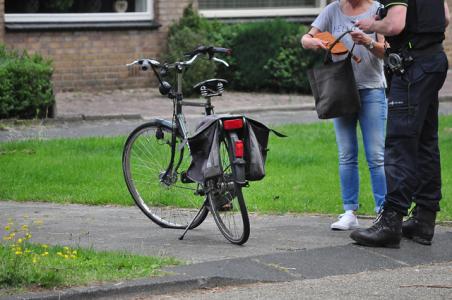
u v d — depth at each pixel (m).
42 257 14.39
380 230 15.85
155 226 17.89
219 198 16.25
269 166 24.31
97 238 16.72
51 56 39.59
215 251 15.72
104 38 40.75
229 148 15.65
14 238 16.52
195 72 38.78
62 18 39.78
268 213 19.19
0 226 17.83
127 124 32.56
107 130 31.11
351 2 16.94
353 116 17.12
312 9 46.41
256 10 45.28
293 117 34.69
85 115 33.22
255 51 41.06
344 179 17.31
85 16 40.31
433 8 15.59
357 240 15.97
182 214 17.88
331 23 17.19
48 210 19.53
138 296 13.40
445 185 21.73
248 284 14.05
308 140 28.50
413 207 17.19
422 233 16.19
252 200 20.16
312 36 17.17
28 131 30.61
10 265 13.58
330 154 26.08
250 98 39.31
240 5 45.19
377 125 16.97
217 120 15.65
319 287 13.88
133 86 41.62
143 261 14.56
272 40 40.72
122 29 41.03
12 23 38.72
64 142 27.47
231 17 44.84
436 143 16.33
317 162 24.97
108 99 38.12
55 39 39.66
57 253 14.58
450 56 48.00
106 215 19.03
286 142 28.03
